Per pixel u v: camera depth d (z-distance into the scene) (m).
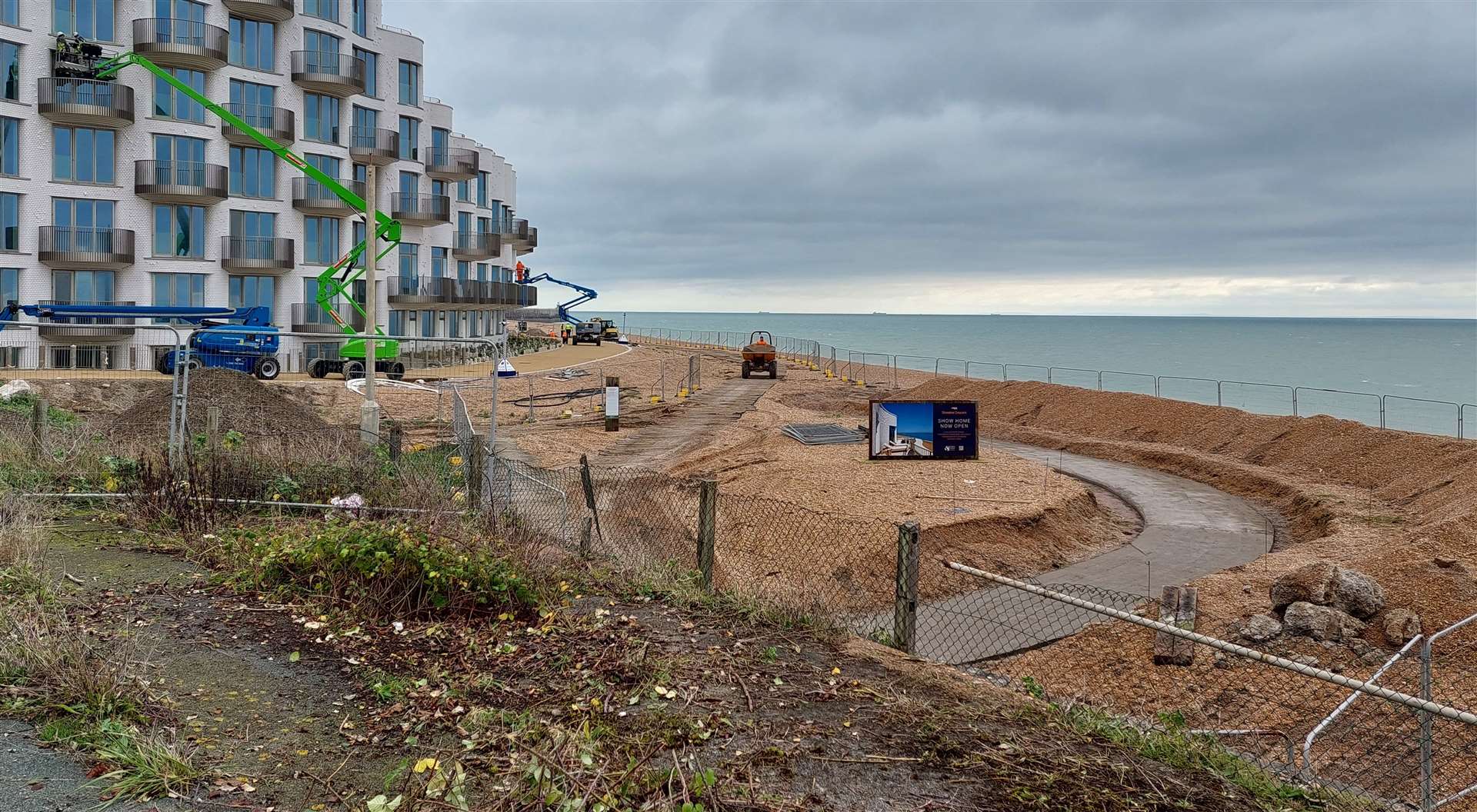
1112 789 5.51
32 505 10.59
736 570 16.19
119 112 42.59
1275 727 11.23
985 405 48.03
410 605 8.09
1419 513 22.58
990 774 5.60
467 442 16.05
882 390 57.19
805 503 21.91
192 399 20.34
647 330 132.00
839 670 7.27
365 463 14.15
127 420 20.53
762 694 6.67
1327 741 10.90
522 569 8.79
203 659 6.84
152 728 5.60
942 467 27.23
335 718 6.00
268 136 48.06
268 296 49.16
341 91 51.00
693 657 7.35
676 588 9.18
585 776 5.15
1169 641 13.21
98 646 6.79
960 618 15.30
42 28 41.62
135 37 44.12
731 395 49.69
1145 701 12.04
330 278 44.16
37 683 5.96
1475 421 53.41
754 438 33.28
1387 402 64.75
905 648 8.27
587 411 40.56
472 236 67.50
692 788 5.07
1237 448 33.00
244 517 11.15
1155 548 21.67
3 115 40.72
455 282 59.72
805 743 5.89
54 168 42.31
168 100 45.09
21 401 23.45
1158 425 37.44
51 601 7.54
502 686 6.54
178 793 4.95
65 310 34.25
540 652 7.24
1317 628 13.46
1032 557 19.75
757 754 5.67
